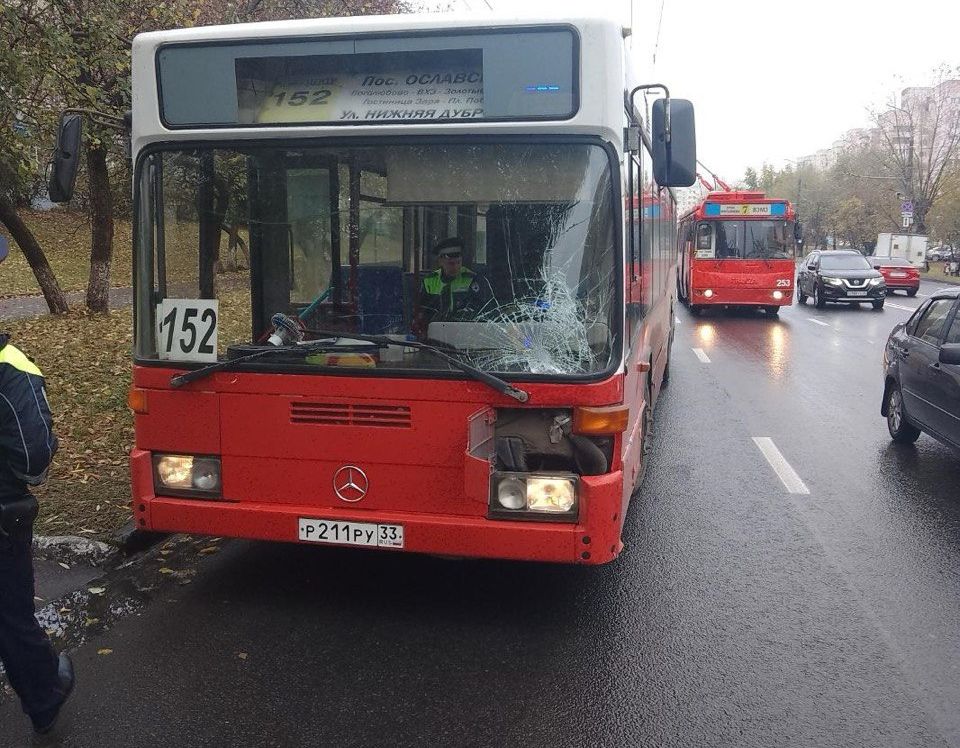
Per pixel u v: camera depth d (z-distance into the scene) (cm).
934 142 6291
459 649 440
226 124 445
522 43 415
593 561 421
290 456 447
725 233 2425
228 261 454
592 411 416
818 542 612
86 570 529
